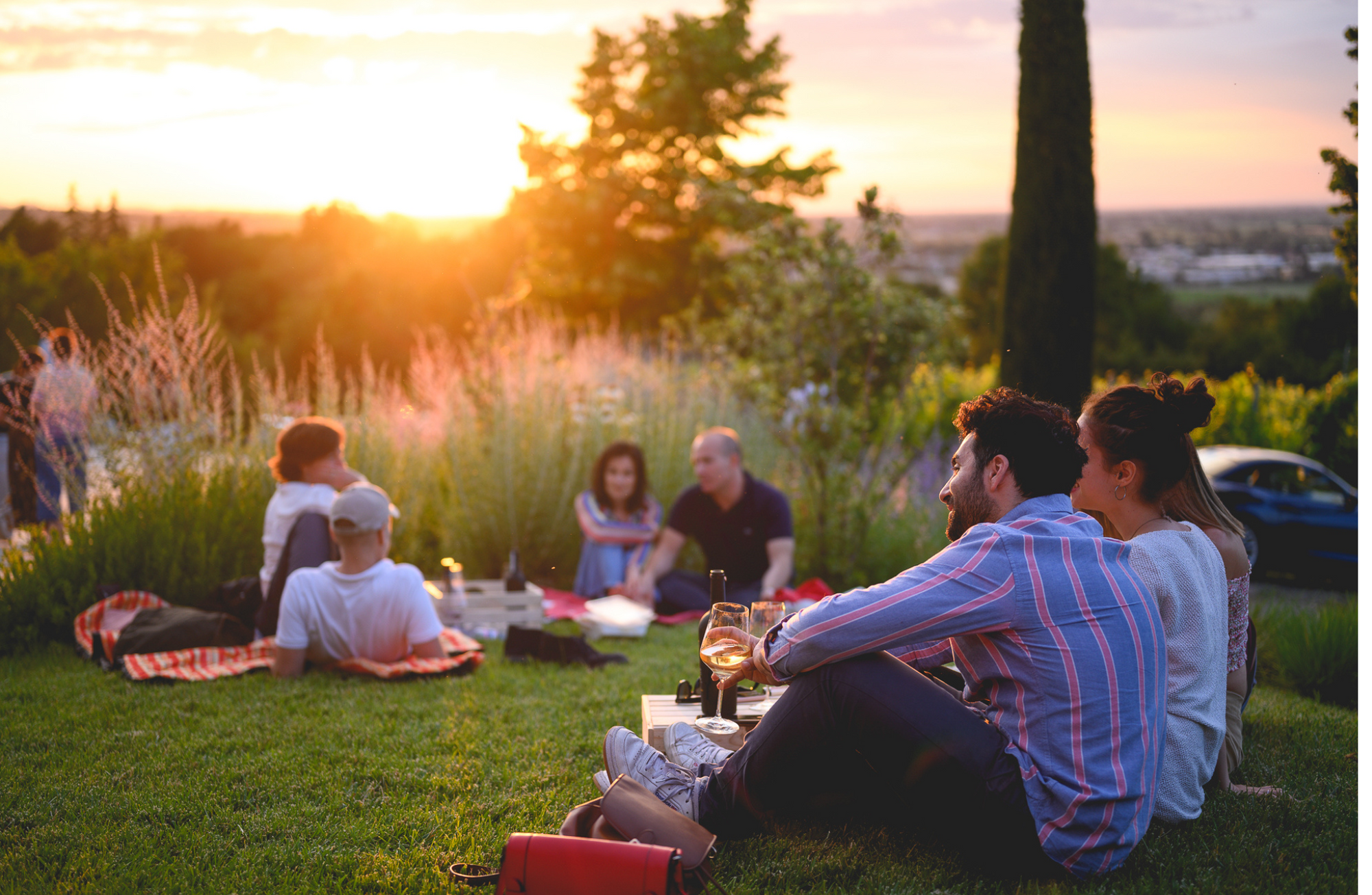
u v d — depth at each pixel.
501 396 6.84
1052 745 1.99
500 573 6.33
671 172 21.88
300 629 3.83
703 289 20.48
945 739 2.02
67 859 2.31
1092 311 7.53
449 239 21.09
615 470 5.73
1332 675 4.02
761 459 7.53
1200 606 2.31
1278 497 8.20
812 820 2.48
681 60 21.88
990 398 2.21
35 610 4.45
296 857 2.31
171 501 5.05
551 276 21.89
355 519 3.79
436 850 2.34
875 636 2.02
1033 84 7.39
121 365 5.37
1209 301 29.50
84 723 3.29
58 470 5.36
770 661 2.16
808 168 22.41
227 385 6.17
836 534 6.36
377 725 3.28
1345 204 4.02
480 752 3.04
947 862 2.26
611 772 2.40
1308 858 2.27
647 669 4.16
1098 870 2.04
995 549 2.02
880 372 8.57
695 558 6.40
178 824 2.51
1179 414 2.43
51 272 14.90
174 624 4.13
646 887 1.86
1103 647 1.99
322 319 23.77
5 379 6.70
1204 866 2.19
